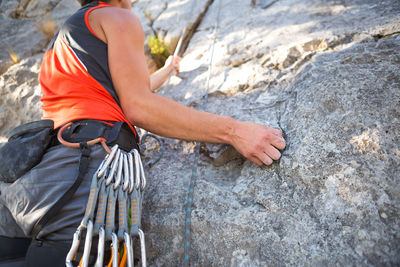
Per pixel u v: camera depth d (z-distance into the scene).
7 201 1.24
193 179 1.54
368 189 1.20
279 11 2.81
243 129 1.43
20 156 1.26
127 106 1.32
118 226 1.22
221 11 3.28
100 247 1.07
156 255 1.43
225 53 2.51
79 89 1.36
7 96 2.85
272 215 1.31
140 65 1.36
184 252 1.31
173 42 3.10
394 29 1.85
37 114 2.65
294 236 1.22
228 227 1.33
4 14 3.33
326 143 1.38
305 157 1.37
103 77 1.38
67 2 3.49
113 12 1.41
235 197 1.46
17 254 1.43
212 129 1.39
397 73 1.49
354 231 1.14
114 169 1.21
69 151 1.26
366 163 1.26
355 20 2.17
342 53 1.83
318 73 1.71
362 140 1.32
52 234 1.16
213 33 2.95
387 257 1.06
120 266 1.17
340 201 1.22
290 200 1.32
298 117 1.55
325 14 2.44
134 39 1.39
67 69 1.39
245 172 1.56
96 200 1.15
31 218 1.17
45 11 3.36
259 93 1.97
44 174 1.22
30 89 2.84
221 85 2.18
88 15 1.43
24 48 3.18
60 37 1.45
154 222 1.49
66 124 1.31
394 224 1.10
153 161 1.80
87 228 1.08
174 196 1.56
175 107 1.33
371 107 1.40
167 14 3.49
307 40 2.09
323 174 1.30
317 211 1.24
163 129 1.36
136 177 1.29
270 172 1.45
